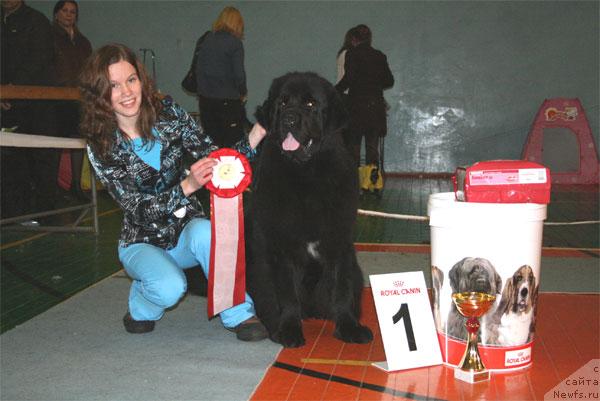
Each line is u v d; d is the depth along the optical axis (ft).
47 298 13.78
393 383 8.91
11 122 23.29
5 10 23.12
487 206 8.83
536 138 35.37
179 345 10.65
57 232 21.07
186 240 10.93
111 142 10.28
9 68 23.36
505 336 9.04
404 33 37.52
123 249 10.87
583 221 22.07
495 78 37.24
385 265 16.08
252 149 11.48
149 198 10.37
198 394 8.60
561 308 12.44
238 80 25.18
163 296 10.37
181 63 38.70
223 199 10.53
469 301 8.52
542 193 9.02
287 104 10.32
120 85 9.97
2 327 11.89
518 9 36.58
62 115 24.66
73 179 27.04
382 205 26.91
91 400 8.41
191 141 11.12
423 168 38.45
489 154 37.78
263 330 10.85
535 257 9.01
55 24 25.54
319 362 9.80
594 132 36.88
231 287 10.69
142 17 38.58
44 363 9.80
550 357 9.82
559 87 36.86
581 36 36.37
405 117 38.17
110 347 10.54
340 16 37.81
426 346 9.52
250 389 8.77
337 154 10.53
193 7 38.22
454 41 37.24
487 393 8.51
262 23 38.27
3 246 18.98
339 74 30.71
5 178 21.77
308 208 10.27
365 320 12.01
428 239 19.71
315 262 11.03
